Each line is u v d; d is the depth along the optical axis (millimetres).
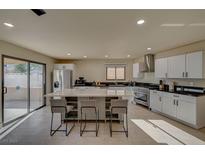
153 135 3064
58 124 3805
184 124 3734
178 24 2521
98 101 3951
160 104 4664
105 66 8117
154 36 3320
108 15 2125
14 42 3818
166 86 4996
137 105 6316
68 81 6820
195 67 3705
